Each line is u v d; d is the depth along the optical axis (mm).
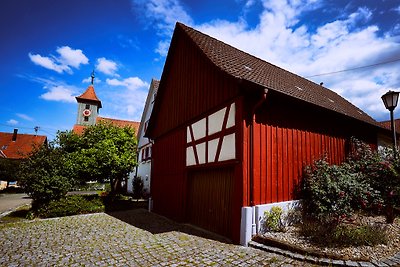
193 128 8836
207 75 8250
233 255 5035
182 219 8859
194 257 5020
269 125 6766
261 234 5883
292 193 6945
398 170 6012
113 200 13469
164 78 11633
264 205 6164
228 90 7000
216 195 7410
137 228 7996
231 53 9922
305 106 7328
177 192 9531
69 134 17125
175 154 10086
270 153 6645
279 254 4949
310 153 7738
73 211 10883
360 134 10289
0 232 7617
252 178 6141
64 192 11219
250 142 6320
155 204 11539
